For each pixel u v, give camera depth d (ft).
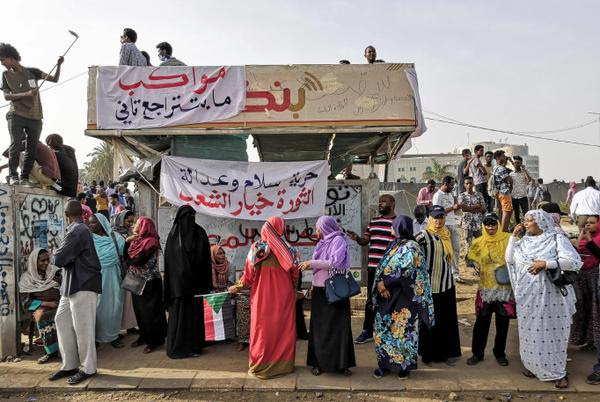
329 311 16.60
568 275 15.51
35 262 18.99
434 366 17.62
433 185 34.06
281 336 16.67
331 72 21.47
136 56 23.52
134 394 15.74
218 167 22.31
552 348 15.75
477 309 17.71
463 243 41.16
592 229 18.17
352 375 16.72
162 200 23.67
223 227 23.13
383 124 21.35
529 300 16.06
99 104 21.45
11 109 20.27
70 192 23.53
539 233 16.25
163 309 20.11
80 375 16.44
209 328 18.72
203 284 19.15
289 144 28.19
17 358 18.78
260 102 21.45
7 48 19.97
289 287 16.92
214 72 21.45
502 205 31.40
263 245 16.74
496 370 17.13
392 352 16.30
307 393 15.69
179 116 21.43
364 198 23.40
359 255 23.39
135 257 19.07
